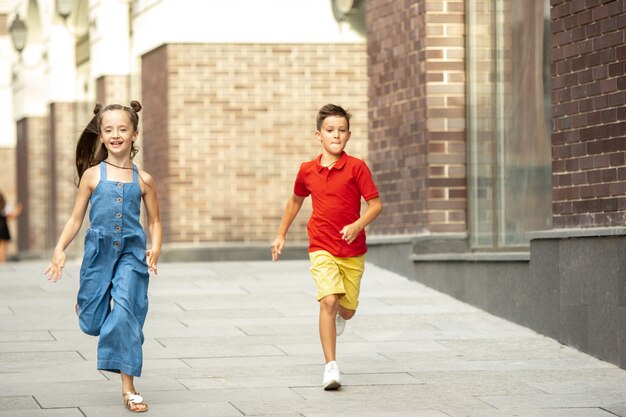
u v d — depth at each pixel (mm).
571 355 10469
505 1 13633
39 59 34625
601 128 10477
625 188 10117
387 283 14812
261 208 23438
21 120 35625
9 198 40469
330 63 23484
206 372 9516
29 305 13078
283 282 15078
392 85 15789
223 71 23328
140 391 8719
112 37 26250
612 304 10031
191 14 23172
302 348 10688
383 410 8133
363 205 18797
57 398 8422
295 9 23359
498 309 12516
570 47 10938
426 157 14789
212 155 23312
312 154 23547
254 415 7938
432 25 14734
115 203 8141
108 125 8195
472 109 14570
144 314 8211
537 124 12711
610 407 8289
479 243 14312
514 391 8867
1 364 9828
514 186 13336
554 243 11172
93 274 8133
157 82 24016
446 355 10453
